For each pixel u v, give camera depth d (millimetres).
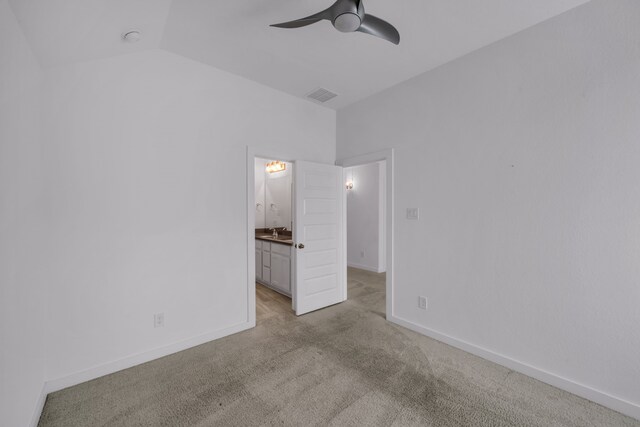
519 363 2088
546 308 1975
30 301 1564
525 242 2072
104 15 1604
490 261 2258
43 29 1487
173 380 1989
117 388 1898
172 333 2375
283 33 2133
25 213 1516
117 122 2104
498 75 2207
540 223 2000
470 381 1981
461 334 2439
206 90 2572
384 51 2371
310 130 3418
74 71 1930
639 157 1628
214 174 2613
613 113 1708
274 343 2541
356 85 2982
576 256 1850
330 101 3398
